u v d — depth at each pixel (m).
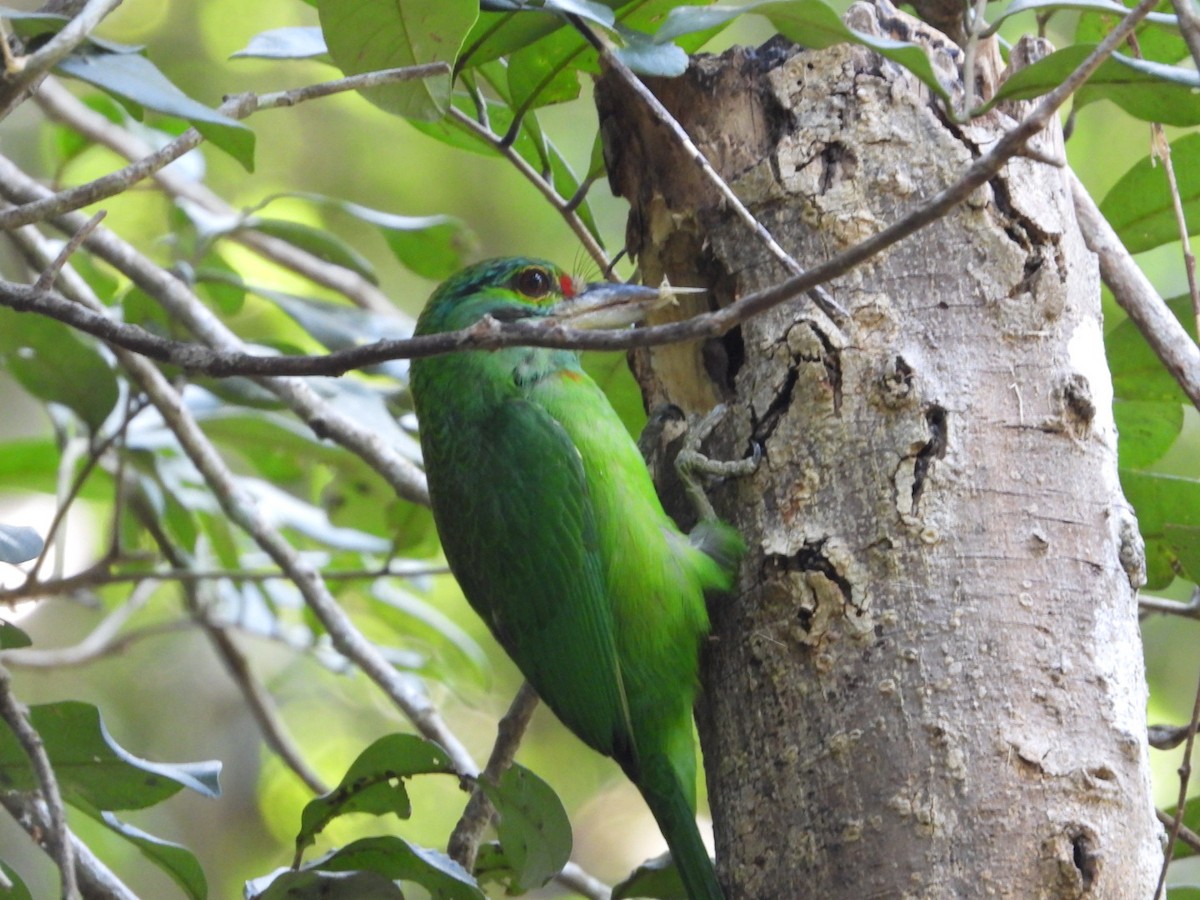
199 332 9.26
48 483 11.21
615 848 15.96
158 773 6.27
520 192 16.03
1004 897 5.23
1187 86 5.72
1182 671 13.78
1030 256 5.93
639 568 6.94
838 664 5.66
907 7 7.52
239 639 15.45
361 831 15.12
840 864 5.45
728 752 6.04
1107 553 5.74
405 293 16.33
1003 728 5.40
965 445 5.73
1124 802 5.40
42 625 15.03
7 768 6.35
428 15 5.88
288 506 10.80
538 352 7.71
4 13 5.61
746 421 6.24
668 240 6.68
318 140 16.31
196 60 16.27
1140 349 7.73
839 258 4.50
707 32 6.83
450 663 12.20
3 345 8.91
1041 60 5.28
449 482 7.72
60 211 5.47
